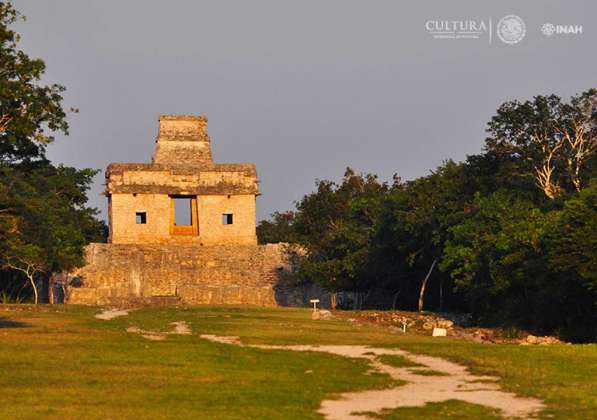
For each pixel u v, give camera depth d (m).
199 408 40.94
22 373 49.16
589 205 85.50
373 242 127.44
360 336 70.81
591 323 89.69
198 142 155.88
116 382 47.16
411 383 48.25
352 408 41.66
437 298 133.62
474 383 48.09
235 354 57.59
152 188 150.75
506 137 117.25
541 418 39.25
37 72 72.19
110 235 152.25
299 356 57.25
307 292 138.62
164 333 71.00
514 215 101.50
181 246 144.88
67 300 128.62
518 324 95.19
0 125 72.38
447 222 111.62
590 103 114.50
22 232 116.12
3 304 109.88
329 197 154.88
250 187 153.38
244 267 142.38
